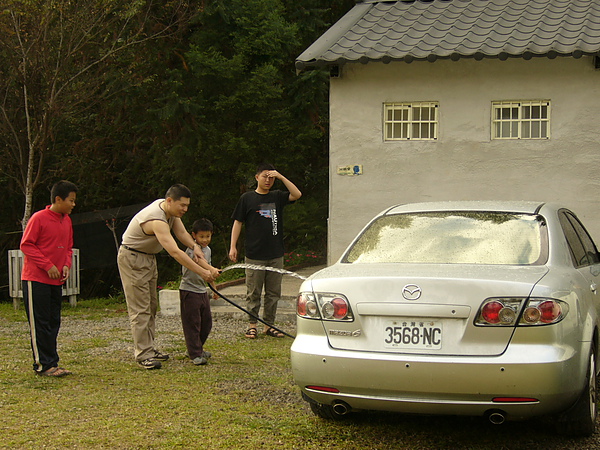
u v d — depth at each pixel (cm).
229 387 588
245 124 1576
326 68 1639
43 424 486
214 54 1528
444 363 398
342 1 1919
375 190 1031
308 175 1848
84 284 2122
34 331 627
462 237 486
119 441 451
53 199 631
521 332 397
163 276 1903
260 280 807
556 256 458
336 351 425
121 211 1977
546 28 1007
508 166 984
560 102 964
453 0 1188
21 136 1453
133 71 1518
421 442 451
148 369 655
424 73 1010
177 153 1576
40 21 1288
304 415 509
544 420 478
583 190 958
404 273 429
